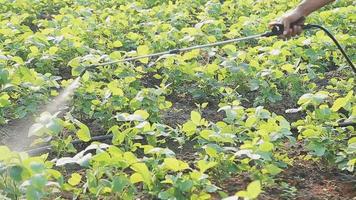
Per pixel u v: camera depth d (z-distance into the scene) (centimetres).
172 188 516
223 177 607
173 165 529
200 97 888
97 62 867
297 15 624
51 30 1043
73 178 539
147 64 1012
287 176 641
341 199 598
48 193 542
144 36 1120
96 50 974
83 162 525
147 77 994
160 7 1264
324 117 670
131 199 532
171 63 898
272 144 583
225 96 830
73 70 820
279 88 912
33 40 970
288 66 867
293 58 955
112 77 909
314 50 959
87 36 1078
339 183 629
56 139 694
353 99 734
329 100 866
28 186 455
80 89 782
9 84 747
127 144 627
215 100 884
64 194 590
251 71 866
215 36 1086
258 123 661
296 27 632
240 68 858
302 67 891
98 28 1105
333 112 688
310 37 1002
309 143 643
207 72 876
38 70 947
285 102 875
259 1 1328
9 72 784
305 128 670
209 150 590
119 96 754
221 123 655
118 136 620
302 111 845
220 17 1248
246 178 619
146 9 1352
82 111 805
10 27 1084
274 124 631
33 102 770
